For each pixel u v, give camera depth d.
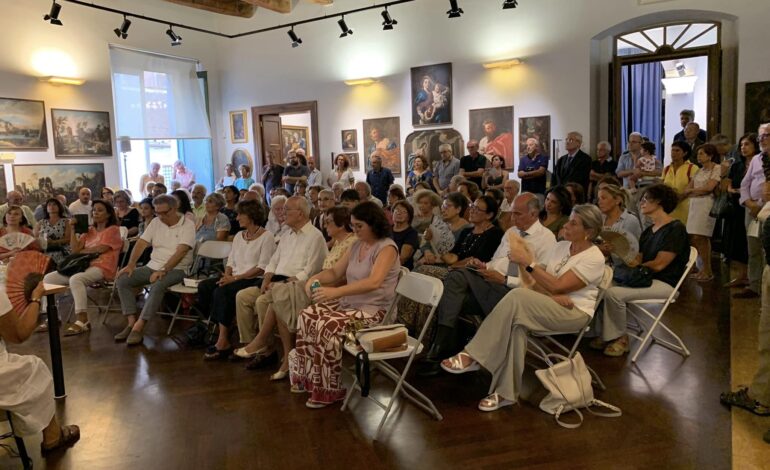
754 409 2.97
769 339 2.89
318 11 10.08
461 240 4.36
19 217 5.70
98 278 5.15
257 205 4.52
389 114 9.66
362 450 2.73
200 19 10.94
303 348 3.35
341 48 9.97
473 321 3.74
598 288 3.20
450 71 9.00
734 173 5.83
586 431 2.85
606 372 3.61
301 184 8.00
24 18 8.33
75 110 9.02
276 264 4.26
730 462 2.52
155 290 4.65
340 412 3.17
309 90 10.39
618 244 3.83
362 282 3.22
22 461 2.60
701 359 3.76
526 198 3.74
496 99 8.70
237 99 11.20
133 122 10.04
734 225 6.37
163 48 10.34
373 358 2.88
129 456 2.75
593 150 8.21
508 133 8.64
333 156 10.32
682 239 3.78
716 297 5.23
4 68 8.13
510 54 8.52
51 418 2.65
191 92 10.98
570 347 4.10
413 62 9.34
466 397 3.33
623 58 8.41
